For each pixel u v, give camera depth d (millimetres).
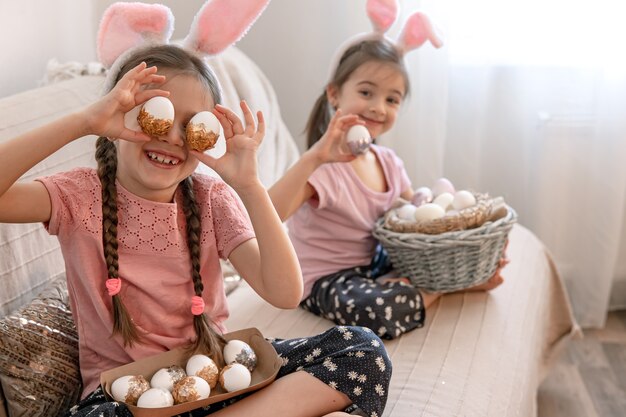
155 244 1149
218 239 1200
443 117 2234
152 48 1121
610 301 2447
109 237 1106
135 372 1094
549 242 2367
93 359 1175
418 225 1533
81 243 1111
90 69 1738
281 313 1589
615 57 2141
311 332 1507
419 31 1689
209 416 1068
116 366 1163
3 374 1120
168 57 1099
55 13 1869
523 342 1507
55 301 1235
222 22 1144
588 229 2283
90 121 1000
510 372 1396
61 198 1093
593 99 2236
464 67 2277
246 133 1109
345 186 1626
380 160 1744
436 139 2246
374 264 1707
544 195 2338
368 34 1704
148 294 1153
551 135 2295
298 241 1675
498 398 1301
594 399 1918
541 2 2223
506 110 2352
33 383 1130
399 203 1736
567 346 2221
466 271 1562
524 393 1390
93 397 1103
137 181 1130
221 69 1881
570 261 2363
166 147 1070
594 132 2236
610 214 2230
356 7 2250
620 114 2162
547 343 1909
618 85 2150
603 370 2070
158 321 1158
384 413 1204
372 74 1642
